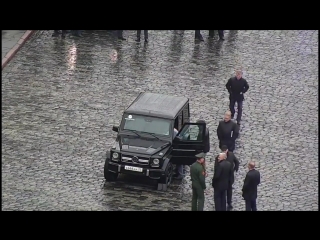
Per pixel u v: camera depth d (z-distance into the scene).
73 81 124.88
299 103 122.94
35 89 122.25
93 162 106.94
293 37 139.75
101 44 134.62
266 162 109.12
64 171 104.69
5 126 113.06
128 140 103.44
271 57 134.38
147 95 109.62
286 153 111.44
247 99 123.00
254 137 114.38
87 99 120.81
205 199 100.88
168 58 132.38
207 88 125.38
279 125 117.44
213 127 116.00
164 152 102.25
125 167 101.56
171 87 125.12
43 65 128.25
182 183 103.56
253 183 95.94
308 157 110.88
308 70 131.50
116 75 127.00
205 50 135.12
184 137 103.62
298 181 105.81
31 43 133.12
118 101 120.94
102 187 101.94
